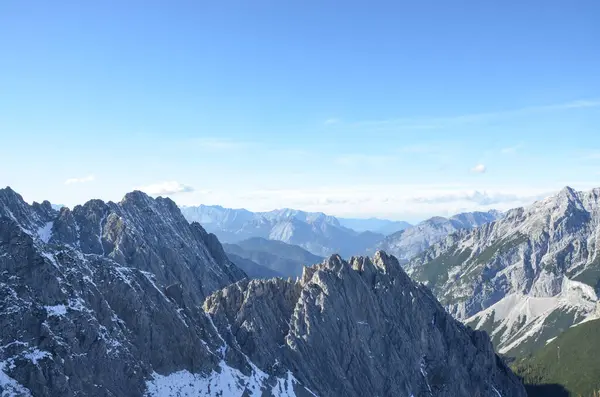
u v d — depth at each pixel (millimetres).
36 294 136000
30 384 119750
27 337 127500
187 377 157500
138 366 146500
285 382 178000
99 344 139250
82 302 143875
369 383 197875
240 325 192625
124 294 157375
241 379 168125
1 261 136750
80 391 127500
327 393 186125
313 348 195500
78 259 157375
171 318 163500
